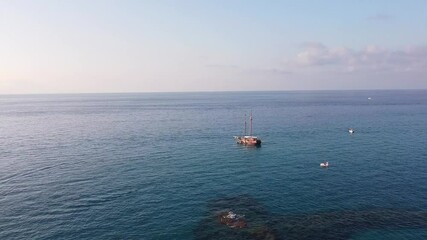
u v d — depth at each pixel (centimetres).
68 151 10125
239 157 9512
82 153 9856
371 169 8200
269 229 5072
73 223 5162
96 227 5050
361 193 6531
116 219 5328
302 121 17462
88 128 15138
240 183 7150
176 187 6850
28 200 6050
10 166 8344
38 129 14850
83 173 7762
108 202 5997
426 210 5728
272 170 8169
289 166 8550
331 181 7281
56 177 7438
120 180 7262
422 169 8150
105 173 7775
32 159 9069
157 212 5606
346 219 5422
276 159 9288
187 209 5747
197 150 10419
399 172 7912
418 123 16425
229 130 14500
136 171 7975
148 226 5116
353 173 7875
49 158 9194
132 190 6638
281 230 5056
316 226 5191
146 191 6594
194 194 6462
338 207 5878
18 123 17075
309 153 10019
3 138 12444
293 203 6050
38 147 10706
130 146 10950
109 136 12900
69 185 6900
